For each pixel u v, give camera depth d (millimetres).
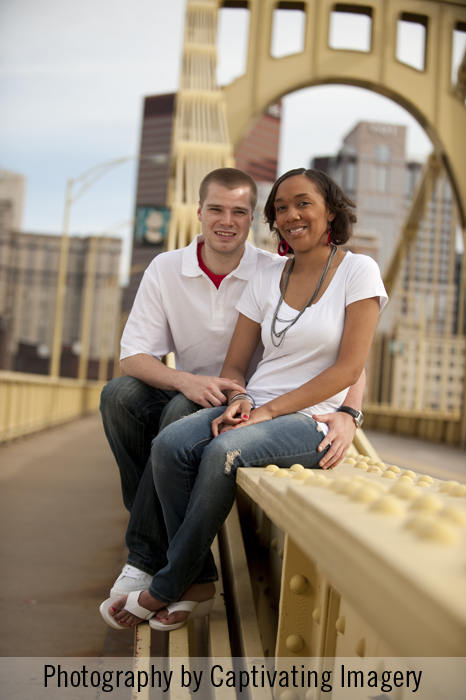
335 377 1609
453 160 13859
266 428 1524
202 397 1807
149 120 142000
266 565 1757
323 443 1563
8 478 6359
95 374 76750
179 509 1592
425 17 13883
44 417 13945
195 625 1781
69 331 96812
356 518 540
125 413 1984
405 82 13578
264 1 13258
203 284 2152
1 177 149500
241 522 2184
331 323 1699
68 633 2322
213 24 14141
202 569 1592
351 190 132500
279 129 150750
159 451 1574
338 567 499
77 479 6523
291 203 1761
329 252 1799
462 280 22969
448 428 17656
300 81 13156
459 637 303
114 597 1668
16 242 98250
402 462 10680
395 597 383
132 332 2158
